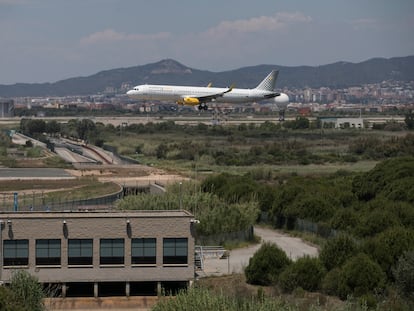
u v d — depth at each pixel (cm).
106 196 18000
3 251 10244
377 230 12988
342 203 16988
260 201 17312
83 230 10344
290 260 11212
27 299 8731
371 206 14825
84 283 10819
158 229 10450
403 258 10262
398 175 17212
